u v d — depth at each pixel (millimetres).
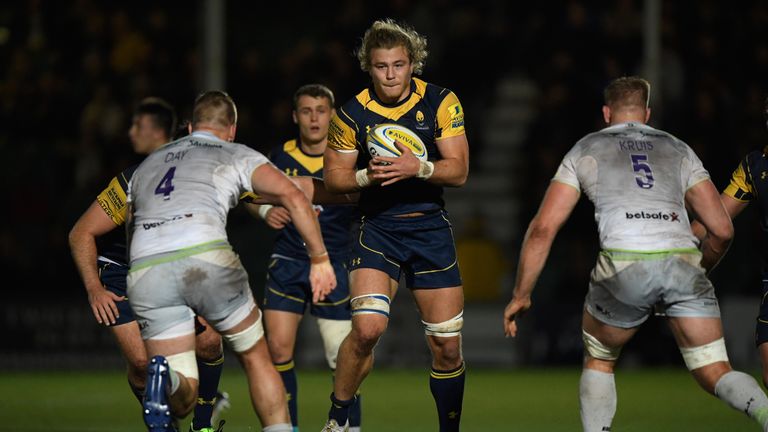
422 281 23812
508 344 56812
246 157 21406
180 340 20922
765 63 65812
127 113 61562
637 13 65438
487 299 60000
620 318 21625
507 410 36531
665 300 21391
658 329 55125
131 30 68562
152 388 19234
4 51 67500
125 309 24219
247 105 64188
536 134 63594
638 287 21156
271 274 28875
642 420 33281
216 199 21078
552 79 64688
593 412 22172
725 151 60375
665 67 64125
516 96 74500
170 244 20625
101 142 60469
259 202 23438
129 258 21406
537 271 22062
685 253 21250
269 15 78562
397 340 56281
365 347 23547
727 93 62969
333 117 23594
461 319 24031
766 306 22719
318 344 55500
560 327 56312
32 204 58062
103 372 52969
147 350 21078
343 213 29078
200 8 66625
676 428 31297
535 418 34281
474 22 67625
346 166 23609
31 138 63375
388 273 23703
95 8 70750
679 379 48406
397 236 23625
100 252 24953
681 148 22219
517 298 22375
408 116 23234
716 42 66562
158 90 63125
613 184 21734
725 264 55094
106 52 66750
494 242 63094
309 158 30203
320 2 77875
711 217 21906
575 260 57812
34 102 63438
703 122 60875
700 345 21250
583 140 22422
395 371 53938
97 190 55406
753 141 60844
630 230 21359
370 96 23406
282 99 64000
